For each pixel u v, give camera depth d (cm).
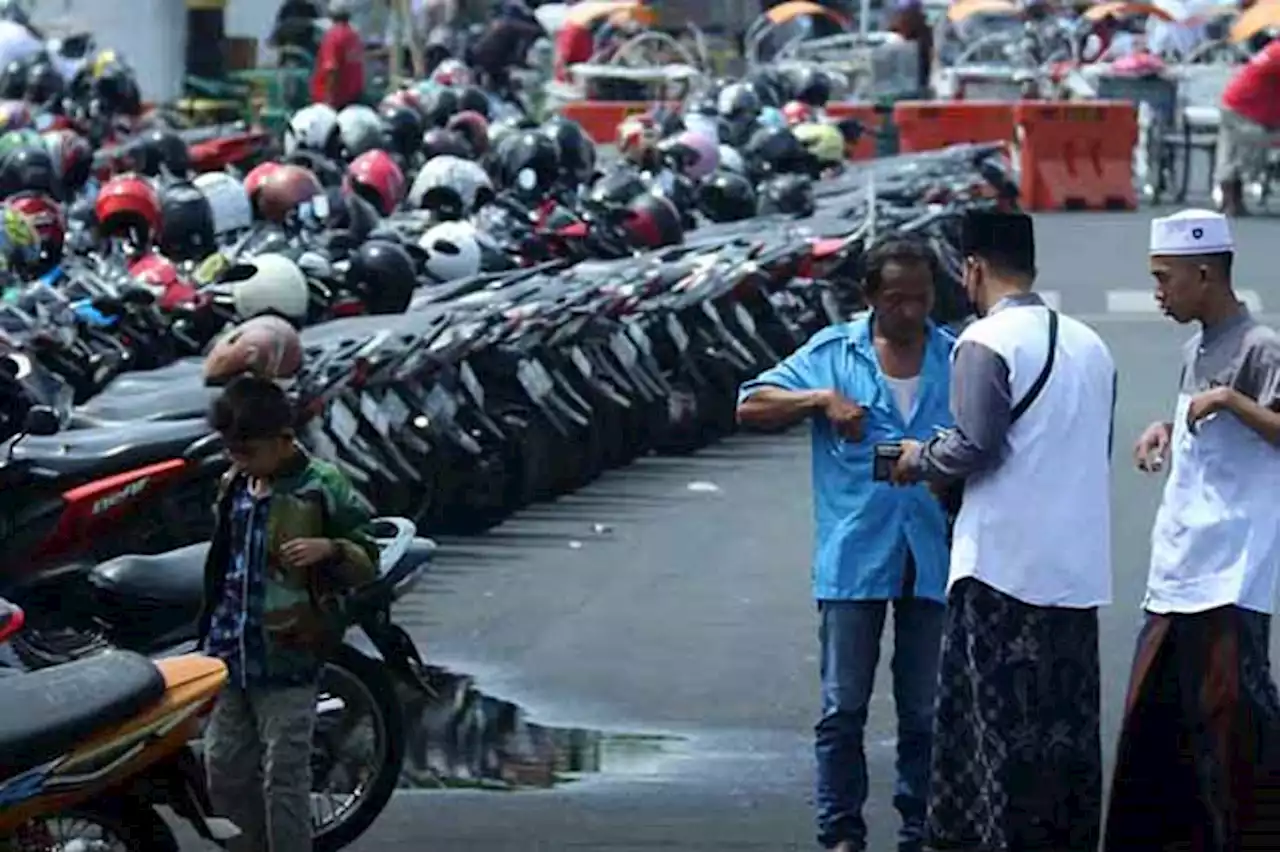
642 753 2308
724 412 3978
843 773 1891
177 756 1549
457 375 3275
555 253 4122
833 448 1897
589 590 2991
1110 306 5472
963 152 5988
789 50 9194
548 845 2028
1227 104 7244
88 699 1460
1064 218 7288
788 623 2831
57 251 3161
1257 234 6769
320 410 2878
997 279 1822
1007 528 1770
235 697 1738
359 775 1995
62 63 6244
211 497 2336
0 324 2750
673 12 9794
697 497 3594
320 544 1727
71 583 2134
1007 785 1778
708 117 5759
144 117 5775
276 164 3953
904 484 1811
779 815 2120
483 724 2397
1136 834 1812
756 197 4956
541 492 3538
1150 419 4103
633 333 3772
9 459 2161
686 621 2834
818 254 4256
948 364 1908
